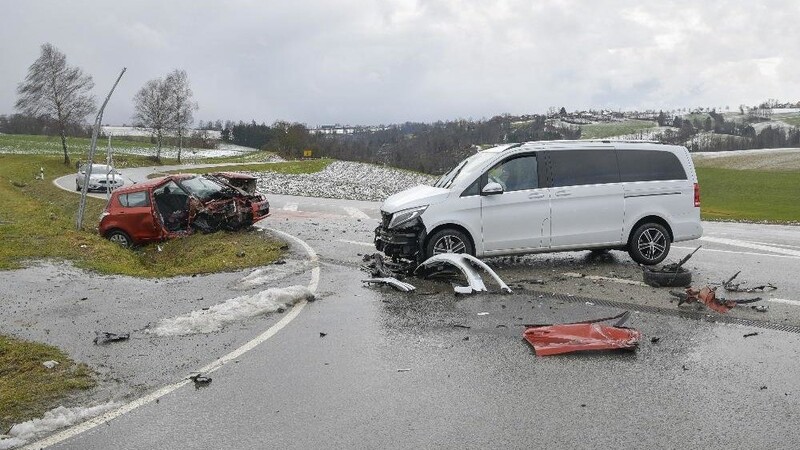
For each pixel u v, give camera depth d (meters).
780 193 58.34
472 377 5.44
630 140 10.86
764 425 4.41
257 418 4.71
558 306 7.78
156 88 94.38
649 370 5.52
